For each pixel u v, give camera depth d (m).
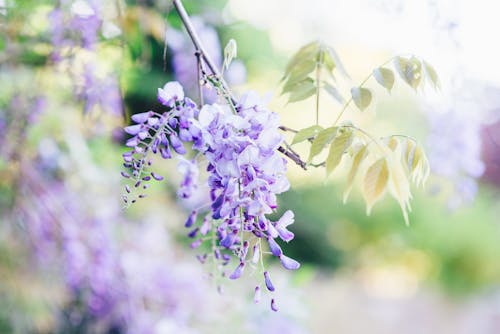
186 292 3.14
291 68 1.61
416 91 1.39
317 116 1.51
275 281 3.06
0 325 2.64
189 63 2.66
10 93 2.40
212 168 1.16
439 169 2.84
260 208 1.12
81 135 2.82
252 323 3.02
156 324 3.01
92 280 2.90
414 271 10.28
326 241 9.31
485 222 9.66
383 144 1.34
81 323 3.06
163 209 3.71
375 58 6.28
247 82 5.72
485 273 9.73
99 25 2.18
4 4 2.14
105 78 2.30
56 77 2.39
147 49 2.32
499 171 7.43
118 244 3.16
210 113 1.15
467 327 7.89
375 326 7.40
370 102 1.35
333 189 9.06
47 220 2.79
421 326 7.77
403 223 9.74
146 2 2.21
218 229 1.27
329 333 6.74
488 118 2.90
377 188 1.34
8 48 2.22
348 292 8.72
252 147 1.11
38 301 2.69
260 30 5.83
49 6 2.17
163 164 3.77
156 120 1.21
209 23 2.98
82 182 2.98
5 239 2.63
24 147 2.55
